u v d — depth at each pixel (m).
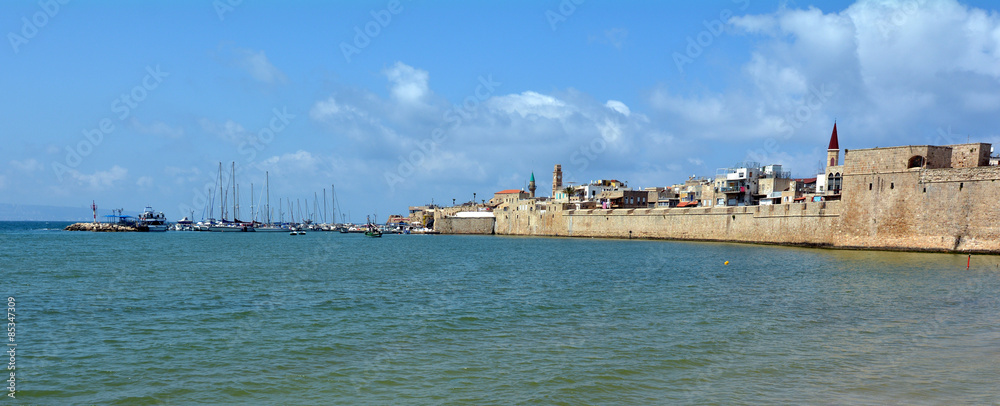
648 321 25.42
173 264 55.28
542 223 138.38
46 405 15.37
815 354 19.55
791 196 99.06
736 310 28.12
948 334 22.47
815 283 38.53
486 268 51.53
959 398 15.05
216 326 24.61
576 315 27.02
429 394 15.95
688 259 59.91
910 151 63.25
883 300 31.03
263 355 19.95
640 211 109.75
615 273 46.22
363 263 57.62
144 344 21.47
